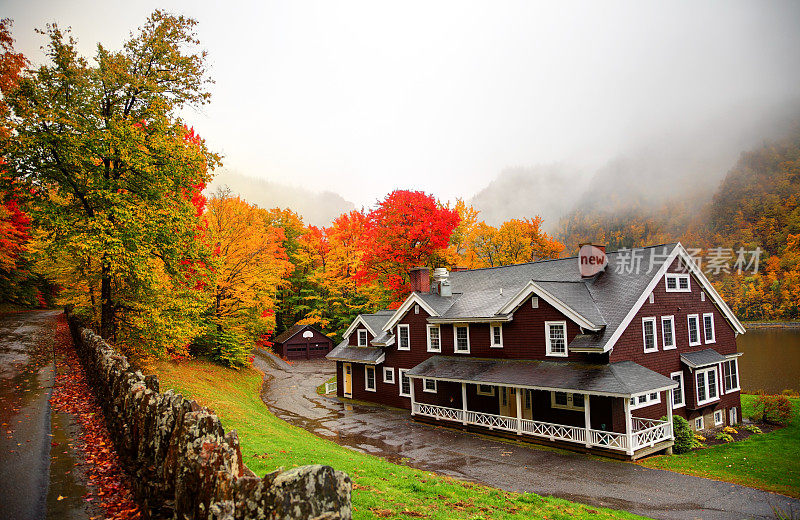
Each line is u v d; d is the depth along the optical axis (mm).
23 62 16188
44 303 51625
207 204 35812
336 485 3939
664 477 17266
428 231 40562
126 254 16438
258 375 42094
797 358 52281
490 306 27219
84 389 15523
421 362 30453
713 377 26734
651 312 24047
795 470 18391
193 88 20484
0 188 16516
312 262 64625
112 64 18219
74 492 7707
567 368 22109
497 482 16547
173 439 5965
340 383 36094
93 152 17000
